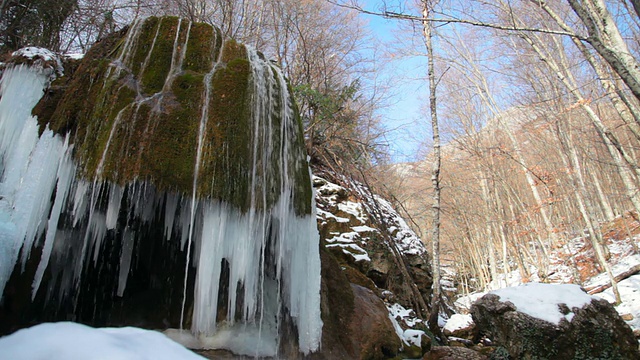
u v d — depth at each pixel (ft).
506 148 44.68
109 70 12.26
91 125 11.38
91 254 12.26
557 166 45.19
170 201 11.89
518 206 51.93
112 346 3.52
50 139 11.51
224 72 13.17
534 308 14.16
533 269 56.29
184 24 14.23
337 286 16.76
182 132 11.67
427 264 30.30
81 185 10.64
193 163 11.35
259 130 12.98
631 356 13.30
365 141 40.19
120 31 14.89
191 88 12.57
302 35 38.27
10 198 11.32
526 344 13.57
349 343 14.92
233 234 11.39
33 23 24.30
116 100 11.62
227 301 12.83
